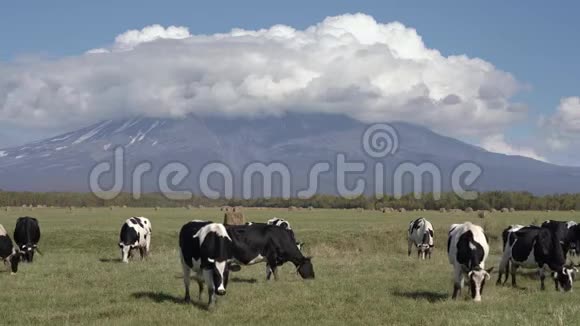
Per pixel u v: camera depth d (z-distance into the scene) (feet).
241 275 84.53
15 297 64.69
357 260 103.96
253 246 74.90
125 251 101.40
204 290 68.80
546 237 73.36
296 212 308.19
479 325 52.03
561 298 66.03
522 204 351.05
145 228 104.78
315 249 121.90
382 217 248.93
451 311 57.98
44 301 62.64
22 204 404.36
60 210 317.42
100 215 256.93
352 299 64.23
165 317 55.36
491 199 358.84
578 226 94.94
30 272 85.05
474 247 63.46
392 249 136.98
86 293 67.10
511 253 76.74
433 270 89.66
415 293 68.49
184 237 62.34
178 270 86.89
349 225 186.80
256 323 53.98
